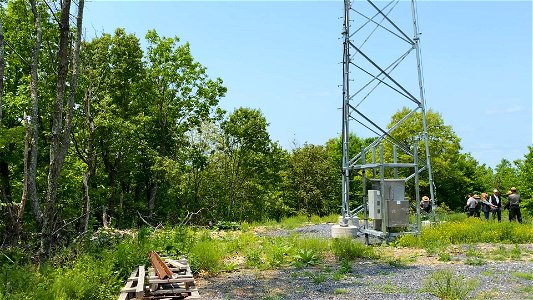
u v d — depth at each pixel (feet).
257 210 144.46
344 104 64.95
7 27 82.53
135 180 117.70
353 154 189.57
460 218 90.07
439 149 148.25
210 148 134.00
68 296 30.42
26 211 74.59
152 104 119.34
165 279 30.76
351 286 35.24
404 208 59.98
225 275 42.39
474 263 44.14
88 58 78.95
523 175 168.76
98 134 89.30
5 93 82.17
